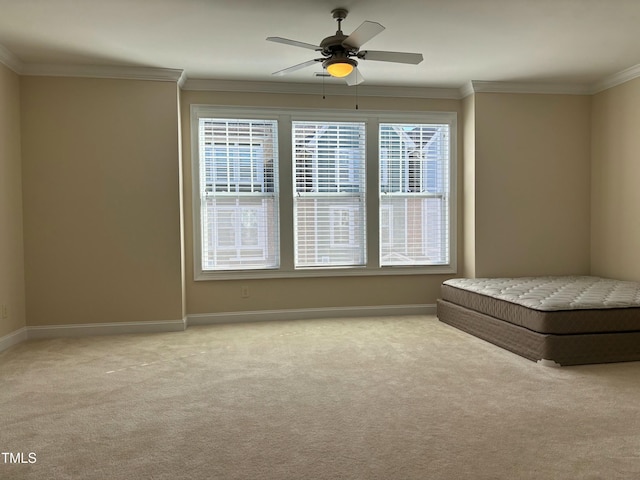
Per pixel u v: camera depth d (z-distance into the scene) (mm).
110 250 4480
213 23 3445
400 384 3008
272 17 3354
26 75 4301
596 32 3678
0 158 3941
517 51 4098
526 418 2469
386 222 5305
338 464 2014
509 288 4230
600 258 5137
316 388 2951
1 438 2285
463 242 5344
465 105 5227
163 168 4547
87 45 3844
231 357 3660
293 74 4695
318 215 5184
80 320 4441
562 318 3359
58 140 4371
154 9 3193
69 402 2746
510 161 5105
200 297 4922
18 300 4223
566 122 5191
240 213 5027
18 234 4246
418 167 5312
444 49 4035
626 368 3297
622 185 4805
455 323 4621
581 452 2096
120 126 4461
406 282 5305
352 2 3133
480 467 1976
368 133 5219
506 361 3488
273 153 5070
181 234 4637
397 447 2162
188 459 2070
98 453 2129
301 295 5137
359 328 4629
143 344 4078
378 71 4637
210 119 4922
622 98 4773
